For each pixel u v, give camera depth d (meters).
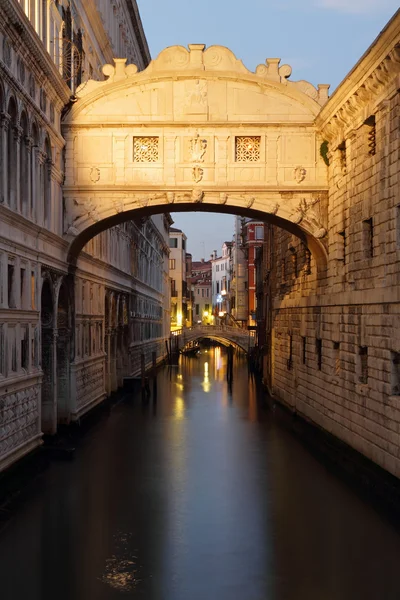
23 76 19.67
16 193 19.11
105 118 25.02
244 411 33.16
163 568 13.07
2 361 17.80
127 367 42.59
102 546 14.16
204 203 25.33
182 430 27.53
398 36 17.03
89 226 25.08
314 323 27.27
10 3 16.59
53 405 23.58
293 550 14.05
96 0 31.81
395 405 18.09
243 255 94.81
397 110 18.31
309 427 27.19
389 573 12.88
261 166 25.28
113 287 36.62
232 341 73.94
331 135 24.22
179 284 103.69
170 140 25.19
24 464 19.67
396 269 18.17
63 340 26.19
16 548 14.05
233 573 12.86
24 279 19.91
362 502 17.41
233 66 25.05
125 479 19.45
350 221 22.39
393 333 18.25
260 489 18.55
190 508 16.81
